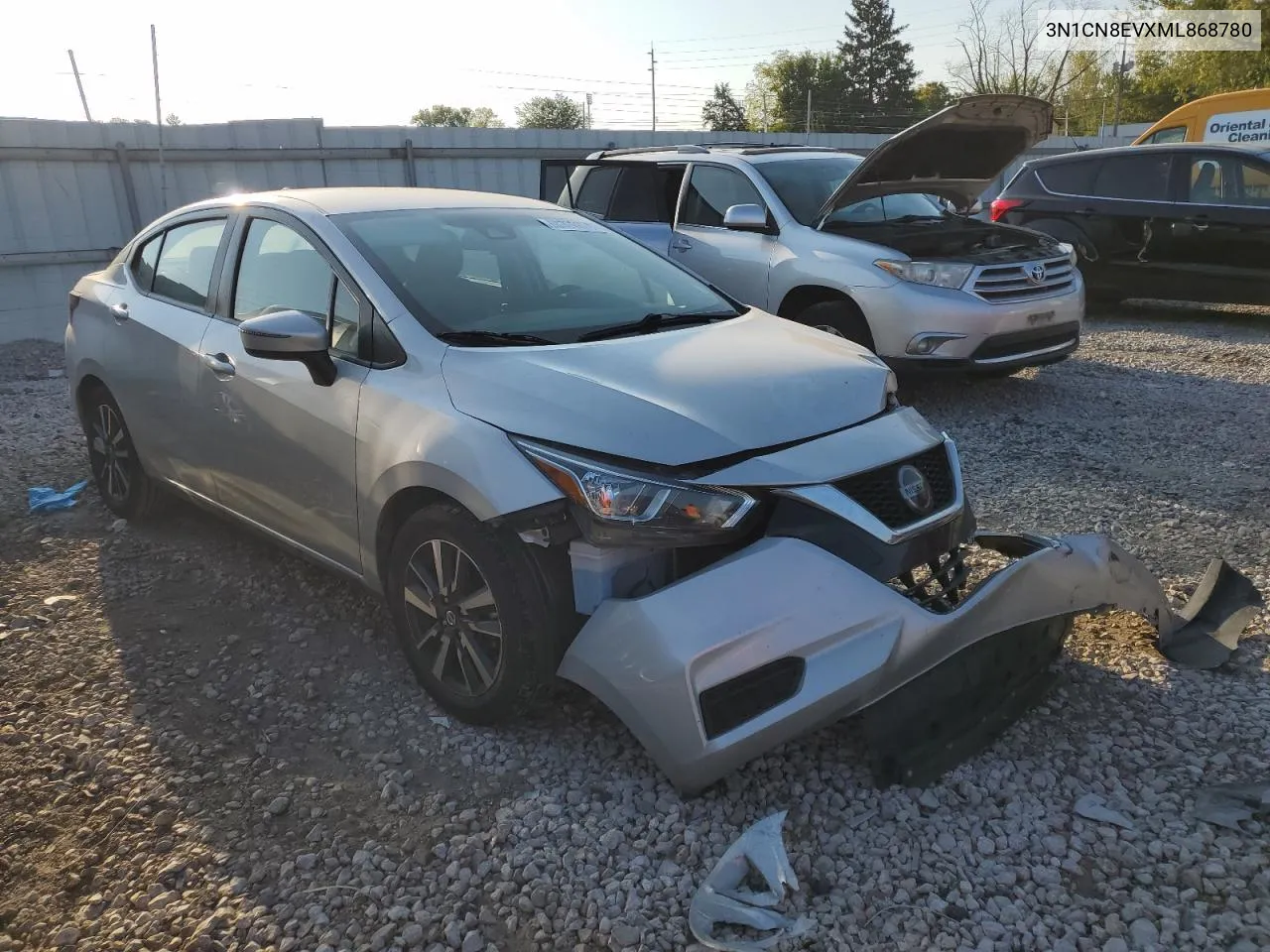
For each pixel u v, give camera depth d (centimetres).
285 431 374
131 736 327
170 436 452
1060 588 308
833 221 758
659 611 268
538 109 6581
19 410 796
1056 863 257
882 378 339
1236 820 266
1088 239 1118
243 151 1289
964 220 813
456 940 239
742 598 267
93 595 435
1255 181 1014
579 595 290
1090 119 4747
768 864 255
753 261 760
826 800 284
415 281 362
